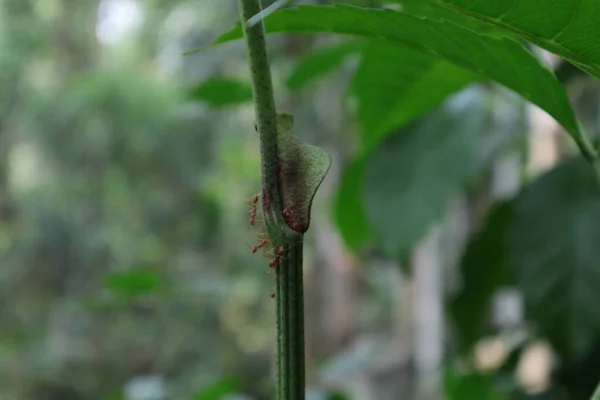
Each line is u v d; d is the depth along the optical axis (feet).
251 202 1.62
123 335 14.51
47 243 14.62
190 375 13.73
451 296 3.13
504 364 3.23
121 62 16.07
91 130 13.73
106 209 14.76
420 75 2.15
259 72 1.40
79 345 14.70
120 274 3.06
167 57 14.69
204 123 13.55
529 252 2.49
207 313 14.05
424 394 6.45
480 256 3.01
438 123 2.94
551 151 3.52
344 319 11.48
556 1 1.42
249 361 14.57
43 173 14.85
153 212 14.15
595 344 2.65
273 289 1.50
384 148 3.00
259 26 1.40
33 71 15.55
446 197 2.86
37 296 14.75
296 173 1.42
